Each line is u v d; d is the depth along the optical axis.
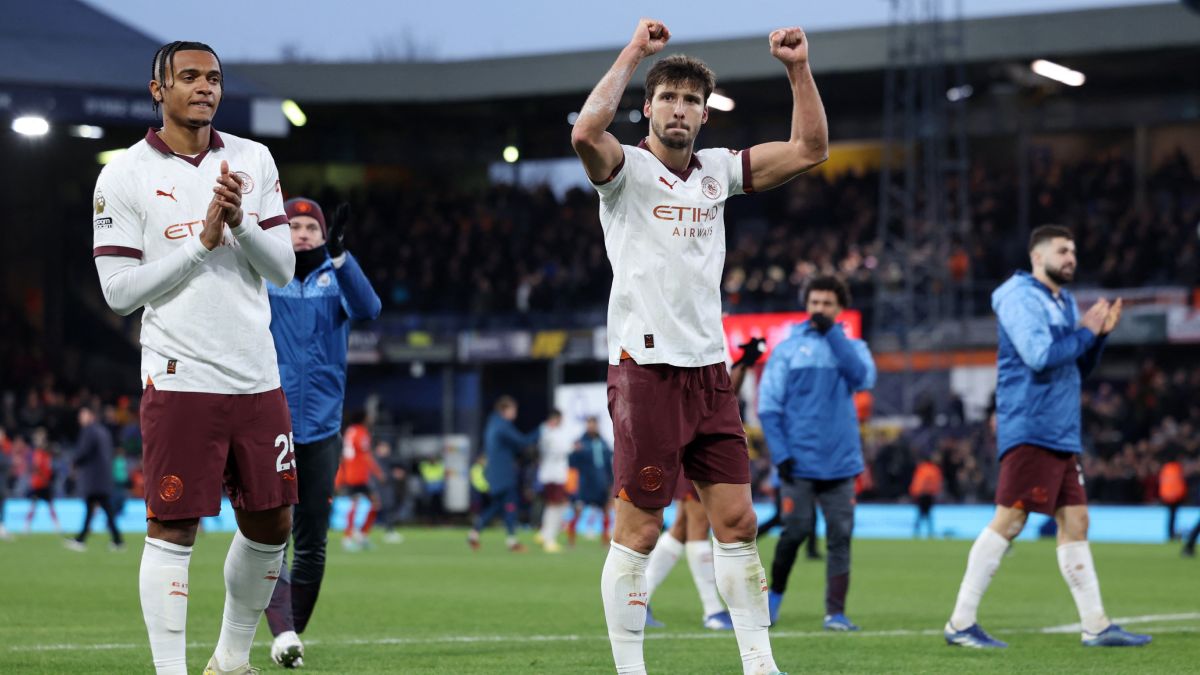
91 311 62.72
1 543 34.16
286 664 10.40
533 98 61.28
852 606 17.11
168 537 7.92
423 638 12.90
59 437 52.53
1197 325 47.75
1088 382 53.91
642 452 7.95
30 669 10.23
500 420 32.91
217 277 7.89
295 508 10.61
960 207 54.75
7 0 43.50
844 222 59.31
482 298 57.81
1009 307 12.15
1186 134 59.00
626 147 8.02
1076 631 13.58
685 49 58.84
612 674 10.09
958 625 12.17
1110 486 43.72
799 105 8.28
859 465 14.22
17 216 61.41
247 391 7.97
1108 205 55.97
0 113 38.91
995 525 12.14
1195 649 11.75
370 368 59.81
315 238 10.52
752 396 45.34
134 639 12.44
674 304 7.95
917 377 51.66
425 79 60.97
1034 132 59.75
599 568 24.94
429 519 52.31
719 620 14.26
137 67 43.88
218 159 8.09
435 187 67.38
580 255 60.22
